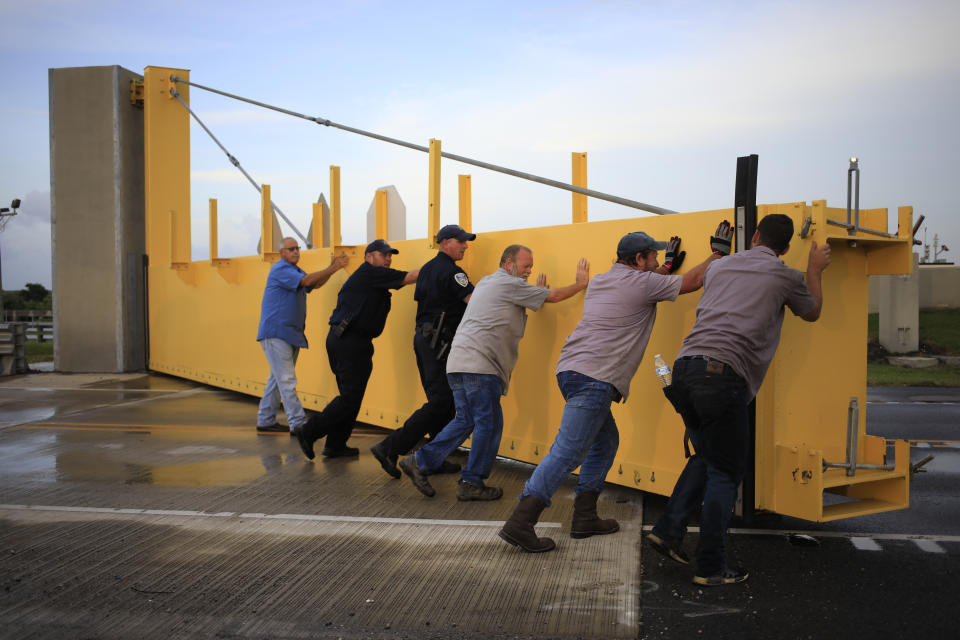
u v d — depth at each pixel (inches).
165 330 497.7
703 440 137.6
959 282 803.4
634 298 155.2
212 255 398.6
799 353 162.6
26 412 357.4
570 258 206.5
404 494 200.8
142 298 544.4
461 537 164.1
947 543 162.2
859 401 173.8
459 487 193.2
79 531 169.5
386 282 228.8
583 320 159.9
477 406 186.7
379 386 286.4
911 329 618.8
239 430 305.0
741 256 142.1
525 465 235.8
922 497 203.0
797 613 125.6
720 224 158.9
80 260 540.1
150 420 332.2
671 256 178.4
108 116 530.6
